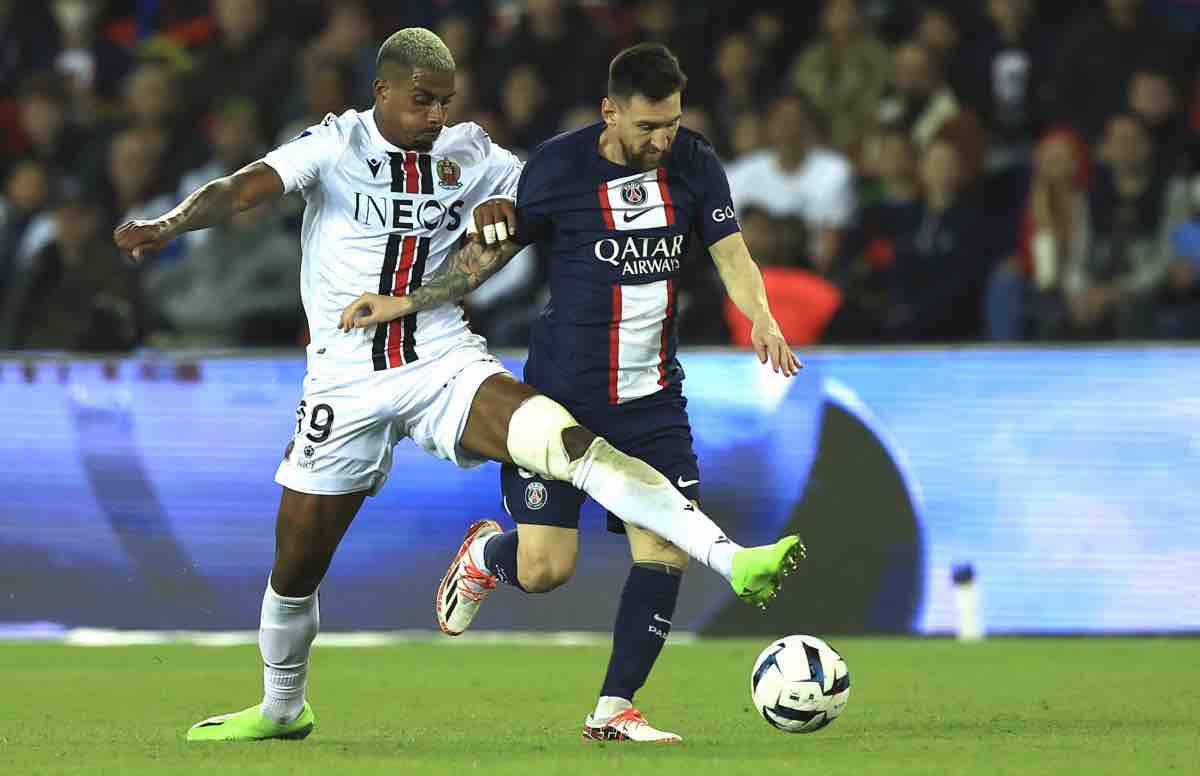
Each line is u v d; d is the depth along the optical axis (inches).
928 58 1855.3
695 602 1333.7
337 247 769.6
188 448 1357.0
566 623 1332.4
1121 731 804.6
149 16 2379.4
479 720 878.4
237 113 1807.3
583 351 779.4
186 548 1353.3
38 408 1369.3
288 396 1352.1
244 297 1704.0
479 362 775.7
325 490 767.7
